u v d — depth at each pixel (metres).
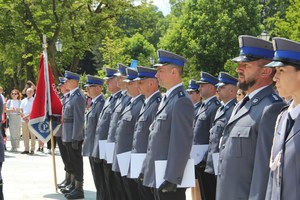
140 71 5.53
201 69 29.36
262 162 3.41
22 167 11.43
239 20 28.92
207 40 29.06
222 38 28.84
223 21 28.81
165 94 4.85
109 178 6.74
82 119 7.96
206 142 6.55
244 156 3.69
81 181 8.08
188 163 4.59
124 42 33.88
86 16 24.14
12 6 23.20
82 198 8.06
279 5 42.47
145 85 5.51
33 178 9.94
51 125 8.73
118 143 6.05
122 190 6.45
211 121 6.56
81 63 43.00
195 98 7.41
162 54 4.81
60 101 8.96
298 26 21.11
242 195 3.66
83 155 7.54
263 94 3.79
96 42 25.08
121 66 6.75
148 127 5.37
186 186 4.54
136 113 6.02
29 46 25.05
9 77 38.72
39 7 23.45
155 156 4.69
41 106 8.89
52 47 23.70
